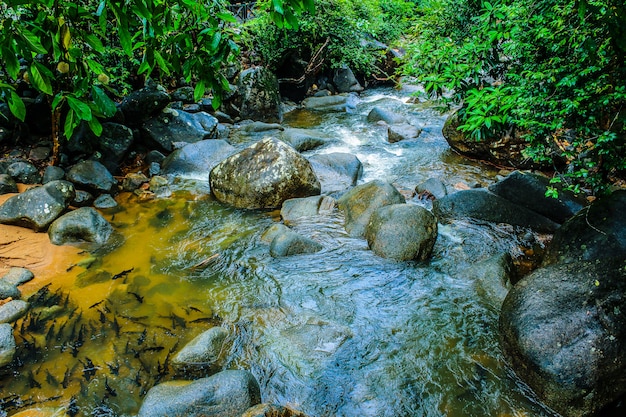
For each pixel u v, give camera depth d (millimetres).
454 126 8109
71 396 3492
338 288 4789
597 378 3168
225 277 5000
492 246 5418
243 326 4262
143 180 7184
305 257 5336
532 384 3424
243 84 10531
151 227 6027
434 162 8086
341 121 10766
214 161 7828
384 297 4645
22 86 7117
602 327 3322
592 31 3451
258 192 6438
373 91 13734
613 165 3891
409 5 14234
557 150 6320
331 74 13547
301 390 3586
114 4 2008
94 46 2172
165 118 8352
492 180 7258
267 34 11531
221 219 6254
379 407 3438
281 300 4621
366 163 8102
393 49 14406
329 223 6062
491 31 4957
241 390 3320
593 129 3760
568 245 4121
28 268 5027
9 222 5629
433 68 6102
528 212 5824
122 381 3635
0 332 3924
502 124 4996
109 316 4371
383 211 5547
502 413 3332
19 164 6484
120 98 8578
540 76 3828
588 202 5715
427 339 4074
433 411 3385
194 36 2660
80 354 3904
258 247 5555
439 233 5727
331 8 12047
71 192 6031
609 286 3525
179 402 3246
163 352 3941
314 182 6719
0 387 3564
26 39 1788
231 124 10219
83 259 5262
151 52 2340
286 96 12734
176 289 4793
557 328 3393
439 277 4926
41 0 1860
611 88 3615
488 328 4176
